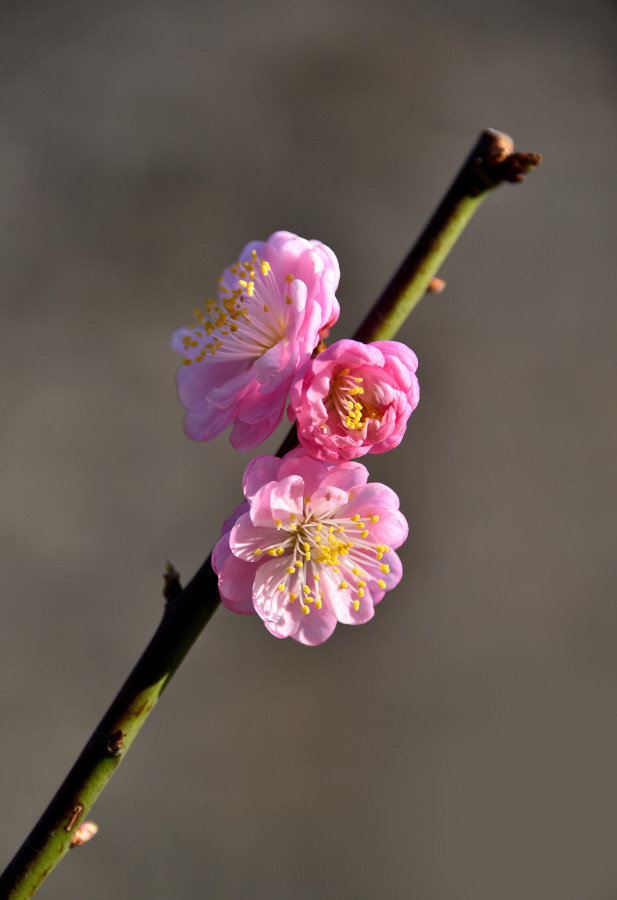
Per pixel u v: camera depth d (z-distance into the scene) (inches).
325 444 15.0
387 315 15.4
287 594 15.4
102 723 14.9
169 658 15.0
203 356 15.9
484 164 15.5
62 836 14.8
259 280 15.8
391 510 15.4
